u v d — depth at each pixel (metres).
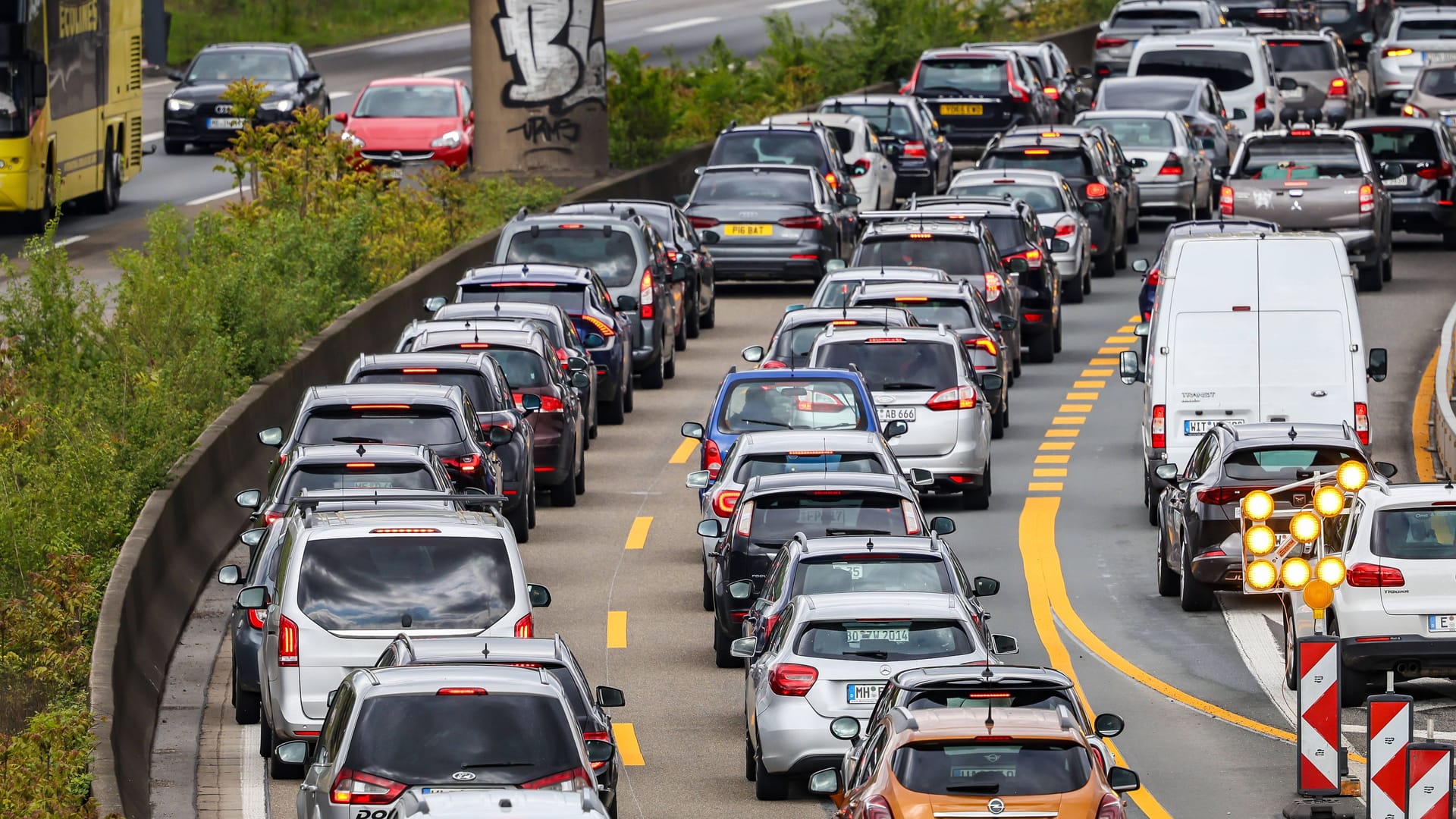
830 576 53.22
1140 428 95.50
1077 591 71.12
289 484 60.66
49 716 48.56
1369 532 56.41
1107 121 144.75
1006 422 94.94
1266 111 160.38
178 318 92.62
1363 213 118.69
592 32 147.88
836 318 86.00
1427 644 55.66
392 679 38.88
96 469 72.75
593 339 95.19
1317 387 78.69
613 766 43.91
